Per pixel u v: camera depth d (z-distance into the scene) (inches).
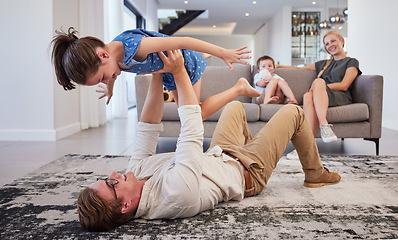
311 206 65.1
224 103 74.0
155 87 66.6
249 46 632.4
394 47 199.0
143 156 67.8
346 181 82.0
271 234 53.0
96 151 131.0
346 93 131.5
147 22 351.9
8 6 161.0
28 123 162.6
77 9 198.5
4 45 161.9
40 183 83.2
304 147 74.8
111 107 243.4
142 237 52.4
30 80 161.9
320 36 415.5
